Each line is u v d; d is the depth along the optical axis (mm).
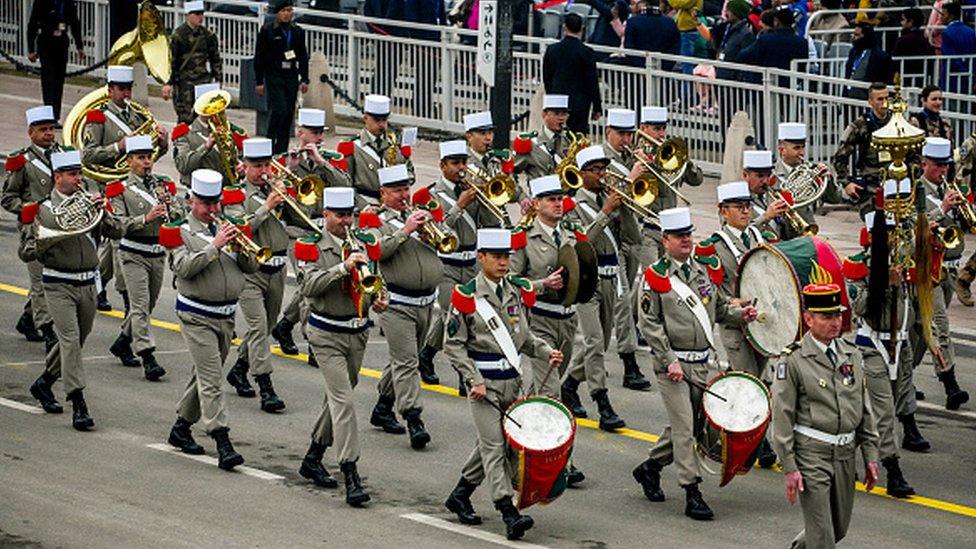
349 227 33438
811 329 27828
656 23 62125
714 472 31938
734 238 35219
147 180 39625
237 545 29656
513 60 65125
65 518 30812
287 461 34406
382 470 34031
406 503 32156
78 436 35594
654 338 31953
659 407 38656
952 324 45469
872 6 65500
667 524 31375
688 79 60906
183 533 30172
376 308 32531
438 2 71750
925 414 38594
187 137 44625
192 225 34094
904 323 34438
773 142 59344
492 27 55562
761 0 65062
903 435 36781
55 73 67375
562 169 41062
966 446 36406
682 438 31812
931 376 41688
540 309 34594
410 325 35562
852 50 59375
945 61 60250
